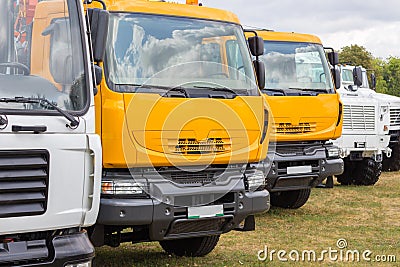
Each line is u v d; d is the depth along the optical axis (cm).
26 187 465
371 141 1422
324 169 1064
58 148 478
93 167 495
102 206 621
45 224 475
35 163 468
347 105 1404
